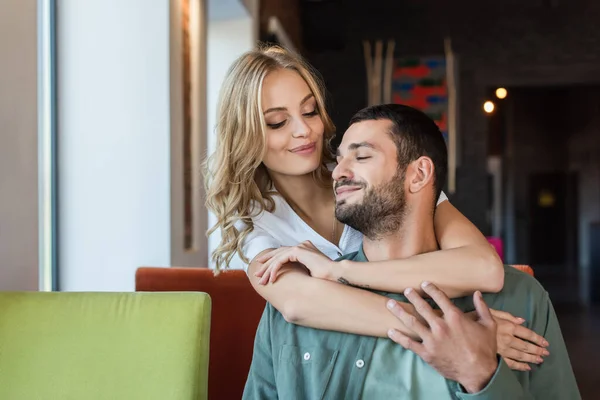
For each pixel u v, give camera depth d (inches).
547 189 610.2
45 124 123.8
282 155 65.2
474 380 45.8
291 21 281.3
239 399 78.0
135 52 122.5
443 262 50.3
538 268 536.4
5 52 76.5
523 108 609.9
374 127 50.8
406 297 49.9
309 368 52.6
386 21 315.0
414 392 49.7
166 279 81.1
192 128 148.3
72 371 59.4
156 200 122.4
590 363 171.6
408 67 313.9
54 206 124.0
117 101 123.1
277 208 68.8
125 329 59.9
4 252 76.0
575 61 309.7
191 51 148.2
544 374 51.2
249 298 78.9
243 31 201.9
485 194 309.7
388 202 50.8
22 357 60.1
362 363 51.0
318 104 67.6
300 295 52.4
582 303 287.3
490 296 52.5
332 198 70.9
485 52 313.4
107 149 123.2
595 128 525.0
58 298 62.4
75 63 123.8
